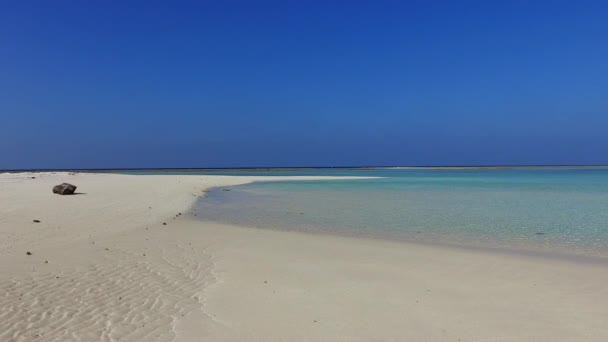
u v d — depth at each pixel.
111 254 10.98
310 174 87.31
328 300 7.81
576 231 15.85
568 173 87.12
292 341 6.05
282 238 14.23
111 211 19.27
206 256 11.21
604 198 28.38
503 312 7.22
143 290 8.15
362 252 12.12
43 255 10.51
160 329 6.36
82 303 7.32
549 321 6.81
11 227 14.02
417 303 7.66
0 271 8.88
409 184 46.34
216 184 45.84
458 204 25.08
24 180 41.62
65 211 18.52
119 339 5.98
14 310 6.84
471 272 9.94
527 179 58.09
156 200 25.22
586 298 8.00
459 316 7.02
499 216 19.84
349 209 22.75
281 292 8.26
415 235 15.12
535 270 10.16
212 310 7.20
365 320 6.83
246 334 6.25
